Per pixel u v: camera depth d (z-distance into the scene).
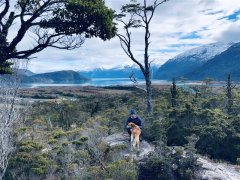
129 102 40.44
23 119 22.91
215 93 38.12
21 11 15.02
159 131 20.06
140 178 15.70
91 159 16.88
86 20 15.67
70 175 15.24
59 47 15.92
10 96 15.04
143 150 17.95
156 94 44.00
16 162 15.75
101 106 43.84
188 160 15.91
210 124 20.92
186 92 39.12
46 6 15.30
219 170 16.11
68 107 36.50
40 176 15.38
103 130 21.19
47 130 28.45
